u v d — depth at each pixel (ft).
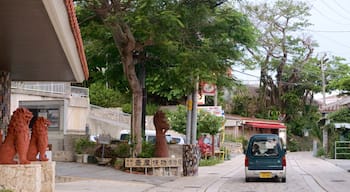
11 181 40.93
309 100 213.87
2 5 26.43
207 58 71.20
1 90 55.57
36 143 48.98
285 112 211.82
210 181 72.74
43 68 51.98
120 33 72.64
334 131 141.90
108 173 73.31
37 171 41.73
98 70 90.27
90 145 86.28
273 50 198.90
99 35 75.05
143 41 72.33
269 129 203.41
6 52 42.09
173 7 66.33
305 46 200.44
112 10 69.21
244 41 75.36
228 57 74.79
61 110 93.66
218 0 71.92
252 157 72.33
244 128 189.67
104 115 133.28
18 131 42.60
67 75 57.06
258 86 216.74
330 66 205.05
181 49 71.92
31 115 44.06
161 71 84.89
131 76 77.87
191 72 73.51
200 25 71.41
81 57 45.29
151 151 80.12
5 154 42.57
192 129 84.48
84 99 122.21
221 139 148.87
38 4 26.37
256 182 72.69
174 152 88.43
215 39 73.82
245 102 209.97
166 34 66.28
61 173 70.33
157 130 80.02
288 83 207.62
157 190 59.47
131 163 76.43
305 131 210.18
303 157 151.43
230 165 114.52
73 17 32.71
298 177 81.56
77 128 118.93
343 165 111.65
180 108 124.67
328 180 76.28
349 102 146.10
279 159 72.02
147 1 63.72
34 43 37.76
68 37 35.60
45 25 31.40
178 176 78.38
